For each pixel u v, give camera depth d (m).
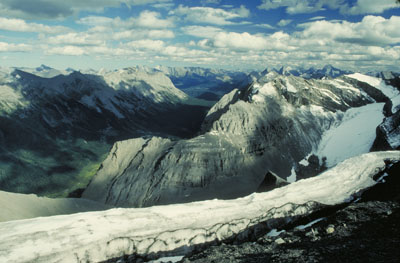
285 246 24.77
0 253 30.39
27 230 34.62
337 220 28.77
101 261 33.41
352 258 18.48
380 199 43.09
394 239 20.25
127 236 36.22
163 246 36.44
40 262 30.34
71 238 34.19
